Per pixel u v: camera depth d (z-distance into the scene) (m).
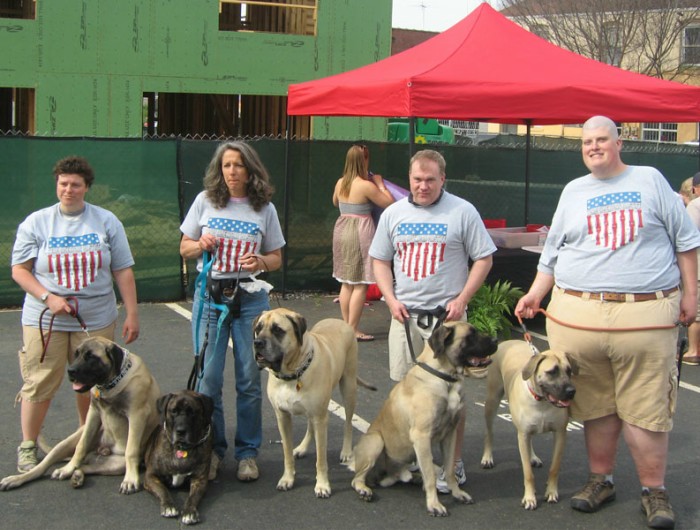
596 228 4.24
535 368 4.24
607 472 4.51
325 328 4.86
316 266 10.20
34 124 15.57
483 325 7.41
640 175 4.24
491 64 7.72
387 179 10.70
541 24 25.94
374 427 4.62
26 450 4.71
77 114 15.13
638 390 4.23
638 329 4.13
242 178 4.64
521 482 4.79
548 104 7.29
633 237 4.15
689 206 7.37
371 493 4.49
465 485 4.73
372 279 7.69
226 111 18.80
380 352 7.52
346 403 5.00
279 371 4.29
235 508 4.36
